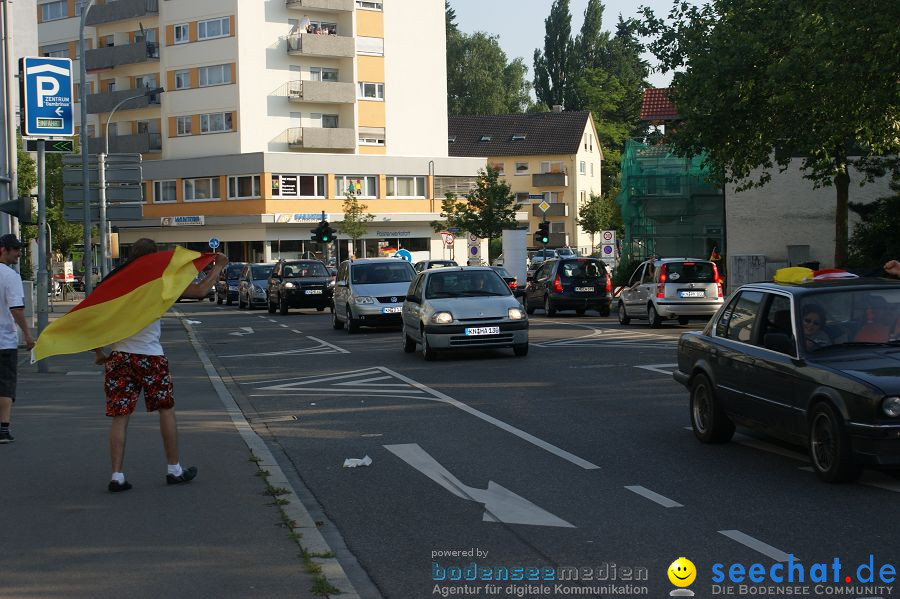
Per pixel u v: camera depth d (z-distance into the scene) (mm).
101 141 79125
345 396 15164
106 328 8344
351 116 76750
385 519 7566
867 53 24406
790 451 9930
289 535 6914
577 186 98312
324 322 34594
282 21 74188
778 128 30000
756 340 9633
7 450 10414
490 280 20812
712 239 48594
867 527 6984
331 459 10133
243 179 72625
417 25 80062
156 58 76688
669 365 17594
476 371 17688
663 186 48781
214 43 73500
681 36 32406
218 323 35594
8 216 24953
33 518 7484
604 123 108375
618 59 112750
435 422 12273
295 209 73188
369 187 76812
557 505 7871
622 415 12398
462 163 81312
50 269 44250
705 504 7785
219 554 6457
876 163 34875
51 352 8258
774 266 42750
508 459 9828
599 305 33656
